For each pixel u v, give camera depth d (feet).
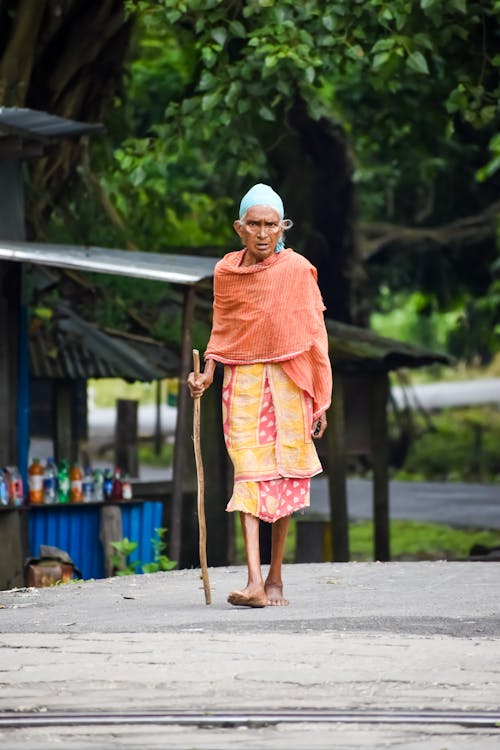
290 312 28.86
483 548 53.98
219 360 29.14
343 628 26.02
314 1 55.42
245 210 28.86
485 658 23.15
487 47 62.13
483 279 111.55
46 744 18.06
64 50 59.11
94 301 57.72
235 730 18.80
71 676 21.97
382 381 67.51
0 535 47.01
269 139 68.13
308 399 29.27
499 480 128.67
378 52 54.49
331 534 64.44
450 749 17.83
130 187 73.77
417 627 26.12
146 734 18.57
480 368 247.09
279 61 55.83
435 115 79.30
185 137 62.75
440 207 105.09
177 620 27.17
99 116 62.23
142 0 56.13
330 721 19.19
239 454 29.07
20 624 27.17
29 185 60.23
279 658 23.12
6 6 56.24
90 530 51.62
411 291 122.93
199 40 57.41
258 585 28.76
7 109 43.91
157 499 61.57
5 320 48.62
